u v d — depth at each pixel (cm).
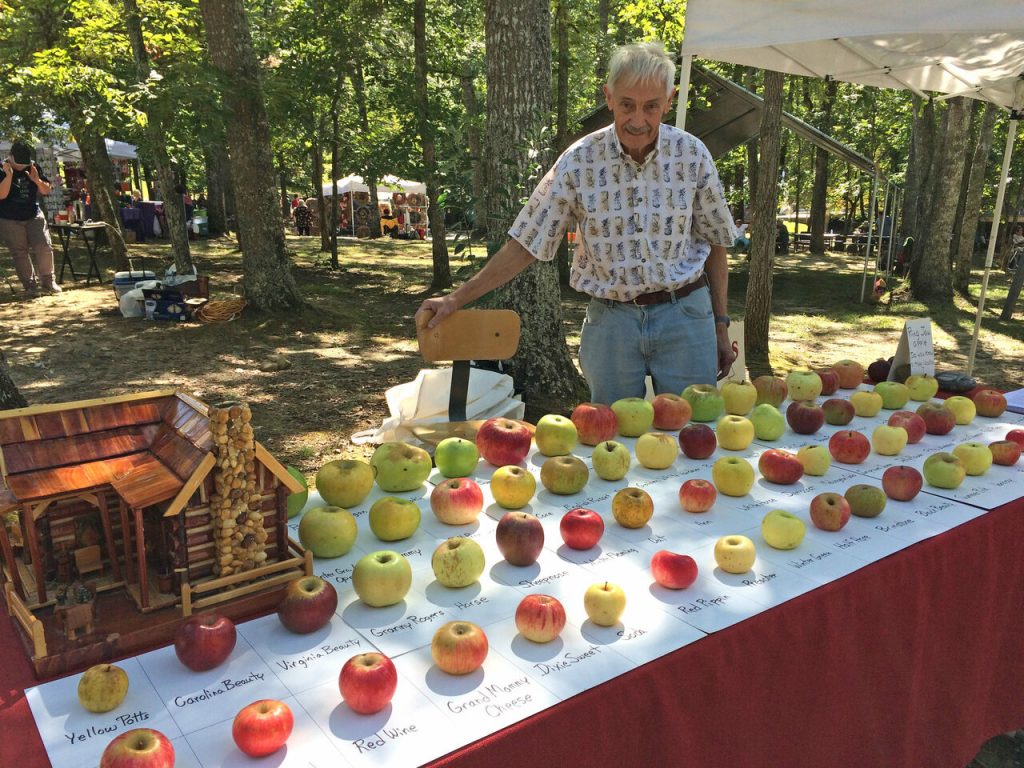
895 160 2741
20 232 1090
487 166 623
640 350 282
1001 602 190
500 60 593
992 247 575
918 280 1473
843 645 147
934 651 173
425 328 252
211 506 132
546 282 640
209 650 117
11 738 104
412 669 119
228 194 2441
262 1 1454
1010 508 190
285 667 120
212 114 839
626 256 265
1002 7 293
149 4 984
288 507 165
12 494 123
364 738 103
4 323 932
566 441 220
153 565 142
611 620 131
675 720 121
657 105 232
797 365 893
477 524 176
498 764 103
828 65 497
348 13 1291
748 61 461
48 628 125
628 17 1364
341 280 1444
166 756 95
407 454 197
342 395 689
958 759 187
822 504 174
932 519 181
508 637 128
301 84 1296
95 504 134
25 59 1048
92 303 1065
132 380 705
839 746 153
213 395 671
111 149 1950
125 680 110
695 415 257
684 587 144
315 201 2870
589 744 112
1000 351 1023
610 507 187
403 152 1334
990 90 535
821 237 2470
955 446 225
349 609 138
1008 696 203
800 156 2758
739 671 130
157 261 1565
